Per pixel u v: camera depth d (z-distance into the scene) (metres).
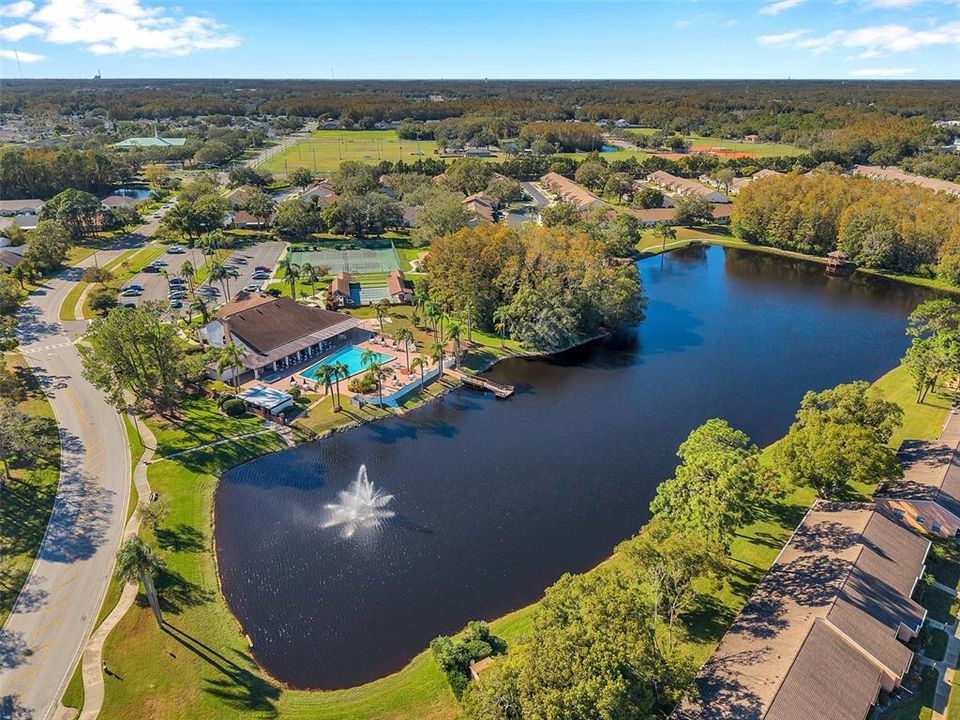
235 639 62.06
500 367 123.88
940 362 98.75
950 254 168.38
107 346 92.12
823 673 50.47
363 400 107.38
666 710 49.78
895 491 75.50
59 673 56.75
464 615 65.75
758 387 115.69
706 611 63.31
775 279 180.88
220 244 187.75
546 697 43.12
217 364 110.50
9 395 98.12
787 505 79.12
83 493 80.69
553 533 77.88
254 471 88.62
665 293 167.88
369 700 55.72
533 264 135.88
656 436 99.31
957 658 56.81
